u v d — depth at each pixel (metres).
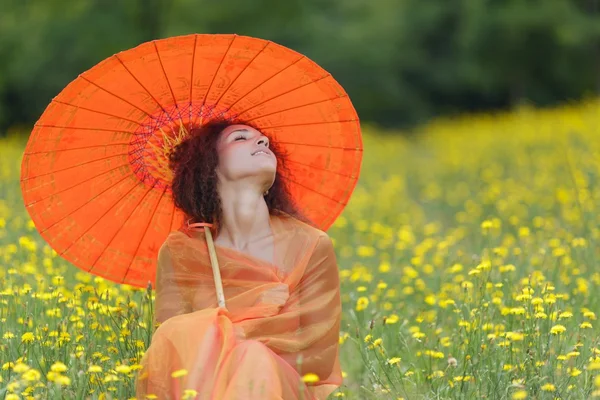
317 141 6.67
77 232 6.77
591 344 7.01
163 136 6.60
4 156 21.19
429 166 23.69
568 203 14.16
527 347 6.68
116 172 6.68
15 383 5.30
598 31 46.50
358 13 52.88
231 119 6.55
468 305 7.60
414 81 52.97
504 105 53.41
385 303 8.80
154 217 6.82
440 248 11.17
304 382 5.67
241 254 6.09
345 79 51.78
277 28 37.38
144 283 6.91
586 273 9.53
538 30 47.03
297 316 5.95
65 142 6.42
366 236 13.55
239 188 6.21
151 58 6.08
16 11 36.56
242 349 5.46
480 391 6.33
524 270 9.29
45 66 40.81
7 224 11.84
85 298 7.82
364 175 21.97
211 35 5.94
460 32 50.84
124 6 33.12
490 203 15.43
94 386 6.26
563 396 6.24
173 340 5.64
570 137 22.34
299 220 6.47
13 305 7.44
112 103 6.34
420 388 6.96
